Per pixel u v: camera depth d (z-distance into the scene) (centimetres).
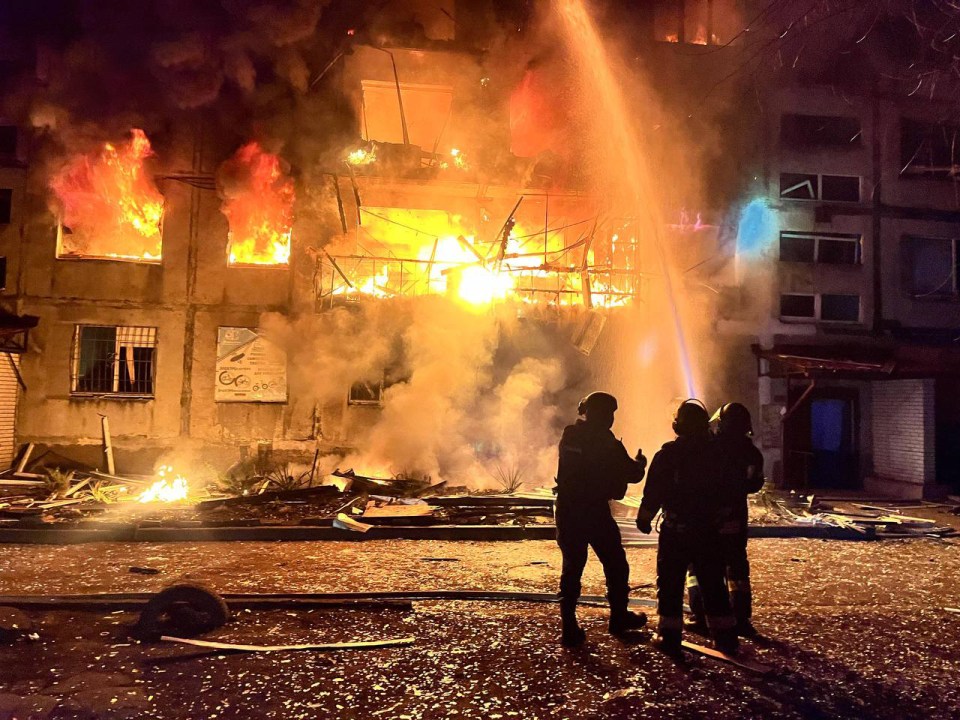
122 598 578
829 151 1549
